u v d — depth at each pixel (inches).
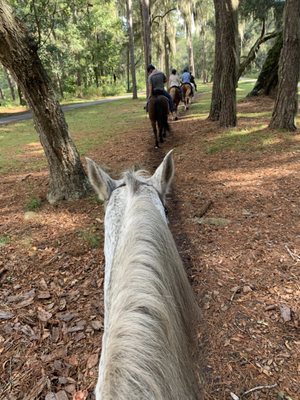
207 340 103.7
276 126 343.0
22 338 113.3
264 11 713.0
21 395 92.7
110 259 61.6
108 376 32.8
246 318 114.4
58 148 219.1
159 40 1455.5
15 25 176.1
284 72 324.2
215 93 432.8
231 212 196.4
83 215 207.6
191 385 38.4
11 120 780.6
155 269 41.3
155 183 73.8
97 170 78.9
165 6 1176.8
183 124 458.6
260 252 152.6
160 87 374.6
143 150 350.9
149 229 46.9
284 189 220.7
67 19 915.4
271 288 128.6
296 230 169.5
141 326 35.1
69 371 99.0
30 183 283.6
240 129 364.5
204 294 126.9
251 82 1315.2
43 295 135.3
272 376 92.7
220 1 339.6
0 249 175.0
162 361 34.2
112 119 632.4
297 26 305.0
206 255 153.2
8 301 133.2
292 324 110.9
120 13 1509.6
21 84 193.3
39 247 175.0
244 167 266.1
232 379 92.0
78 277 146.4
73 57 1197.7
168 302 39.8
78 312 124.1
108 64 1515.7
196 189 235.3
